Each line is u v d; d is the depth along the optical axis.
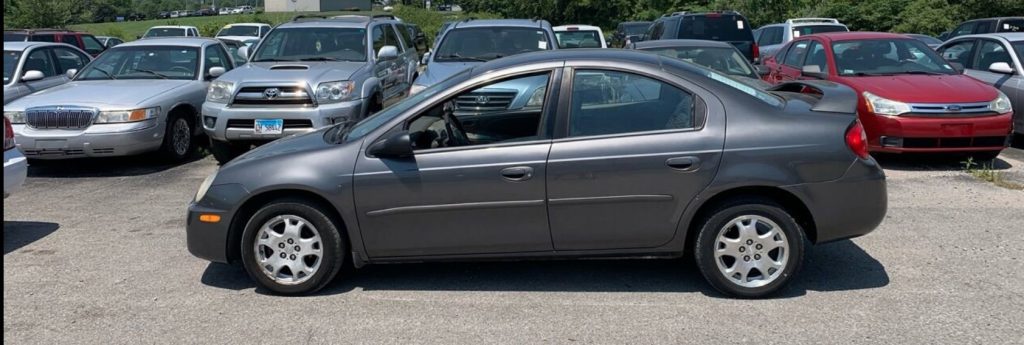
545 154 4.80
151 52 11.22
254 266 5.05
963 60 11.52
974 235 6.20
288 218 5.00
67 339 4.49
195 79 10.91
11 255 6.12
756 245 4.82
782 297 4.93
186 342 4.43
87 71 11.00
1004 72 10.17
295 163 4.97
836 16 29.70
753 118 4.80
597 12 39.50
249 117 9.22
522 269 5.54
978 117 8.59
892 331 4.40
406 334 4.48
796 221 4.96
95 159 10.73
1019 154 9.97
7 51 11.56
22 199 8.20
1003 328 4.41
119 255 6.07
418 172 4.85
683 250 4.89
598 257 4.95
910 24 27.94
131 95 9.70
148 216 7.35
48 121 9.23
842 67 9.95
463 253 4.96
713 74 5.10
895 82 9.16
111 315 4.84
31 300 5.11
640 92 4.89
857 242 6.06
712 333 4.41
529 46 11.29
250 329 4.59
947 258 5.64
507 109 4.99
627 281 5.27
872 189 4.84
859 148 4.83
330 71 9.71
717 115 4.81
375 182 4.88
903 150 8.66
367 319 4.71
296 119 9.19
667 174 4.74
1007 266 5.45
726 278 4.85
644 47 11.48
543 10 39.62
